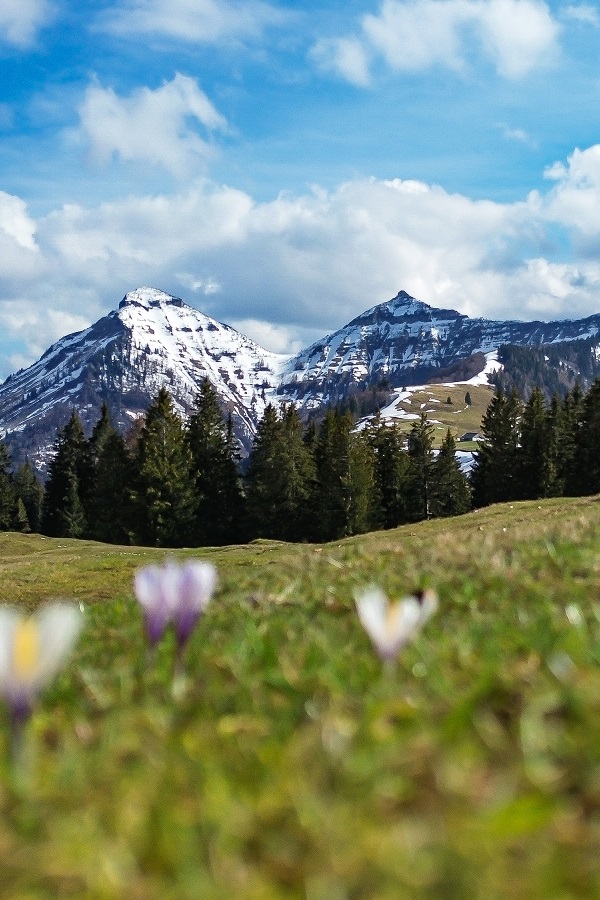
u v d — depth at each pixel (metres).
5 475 97.00
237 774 2.11
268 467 78.50
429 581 6.04
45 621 1.92
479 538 9.94
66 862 1.57
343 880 1.46
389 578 6.70
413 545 10.60
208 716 2.77
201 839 1.68
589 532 8.70
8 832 1.80
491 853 1.53
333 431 78.38
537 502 39.56
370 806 1.83
